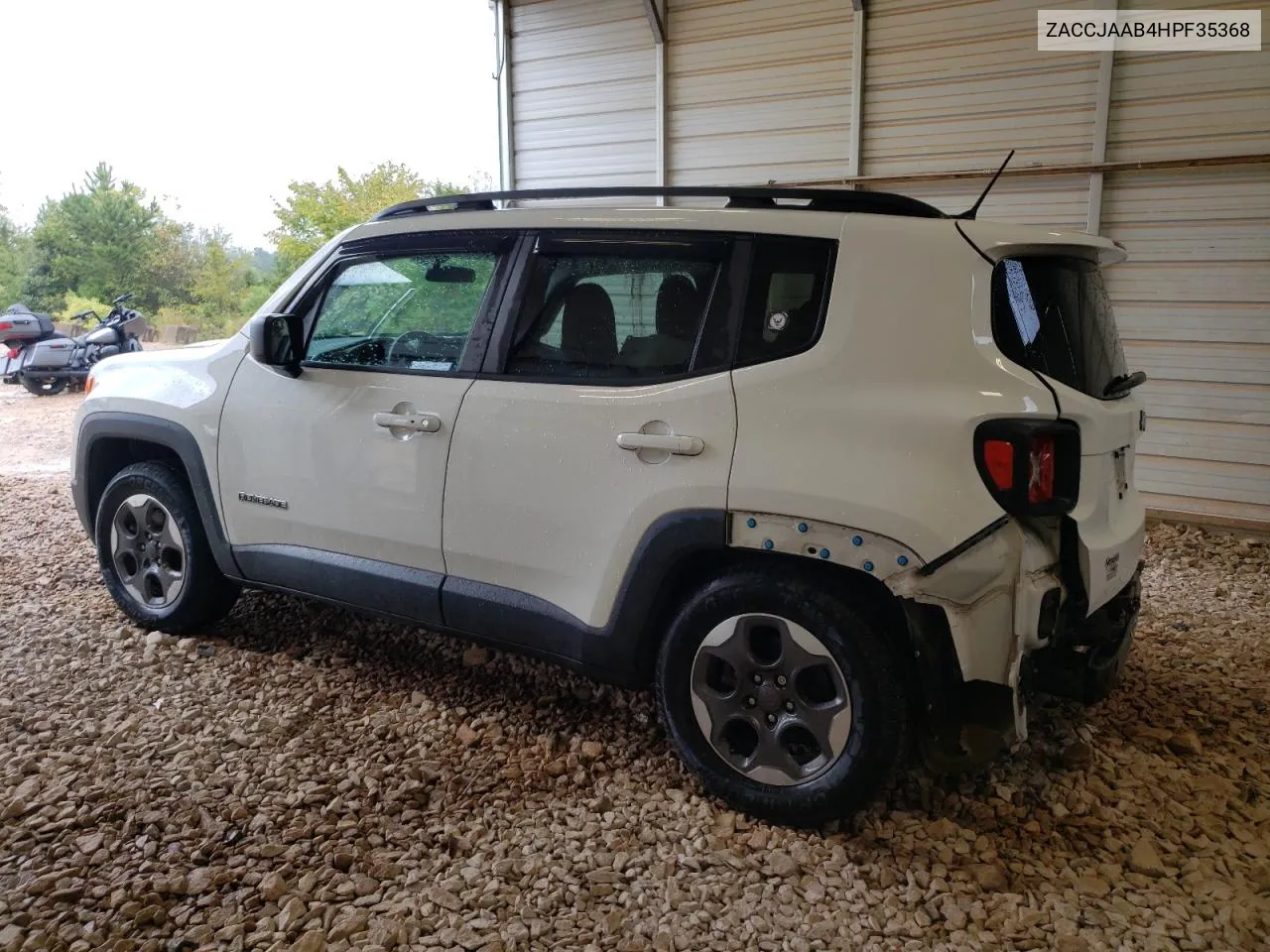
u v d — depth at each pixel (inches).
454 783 110.9
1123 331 244.2
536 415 113.0
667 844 99.5
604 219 114.4
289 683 136.9
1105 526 102.5
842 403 95.7
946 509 90.0
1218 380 234.4
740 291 104.3
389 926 85.0
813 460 95.4
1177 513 241.9
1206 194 229.9
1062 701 134.3
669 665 106.5
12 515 238.8
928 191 265.4
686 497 101.7
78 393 489.4
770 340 101.6
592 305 113.3
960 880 93.5
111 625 157.6
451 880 92.4
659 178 305.9
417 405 122.1
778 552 98.6
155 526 153.3
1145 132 235.8
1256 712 133.2
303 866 94.3
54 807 102.8
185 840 97.6
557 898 90.3
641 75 303.9
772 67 281.9
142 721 123.9
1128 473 115.0
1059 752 117.0
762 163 288.4
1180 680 144.3
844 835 100.7
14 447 344.5
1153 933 85.5
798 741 104.1
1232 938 84.7
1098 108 237.8
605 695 135.3
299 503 133.6
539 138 327.9
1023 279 96.7
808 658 97.7
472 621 120.9
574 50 315.3
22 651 146.2
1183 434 240.1
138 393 150.9
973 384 91.5
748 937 85.4
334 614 164.9
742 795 103.0
